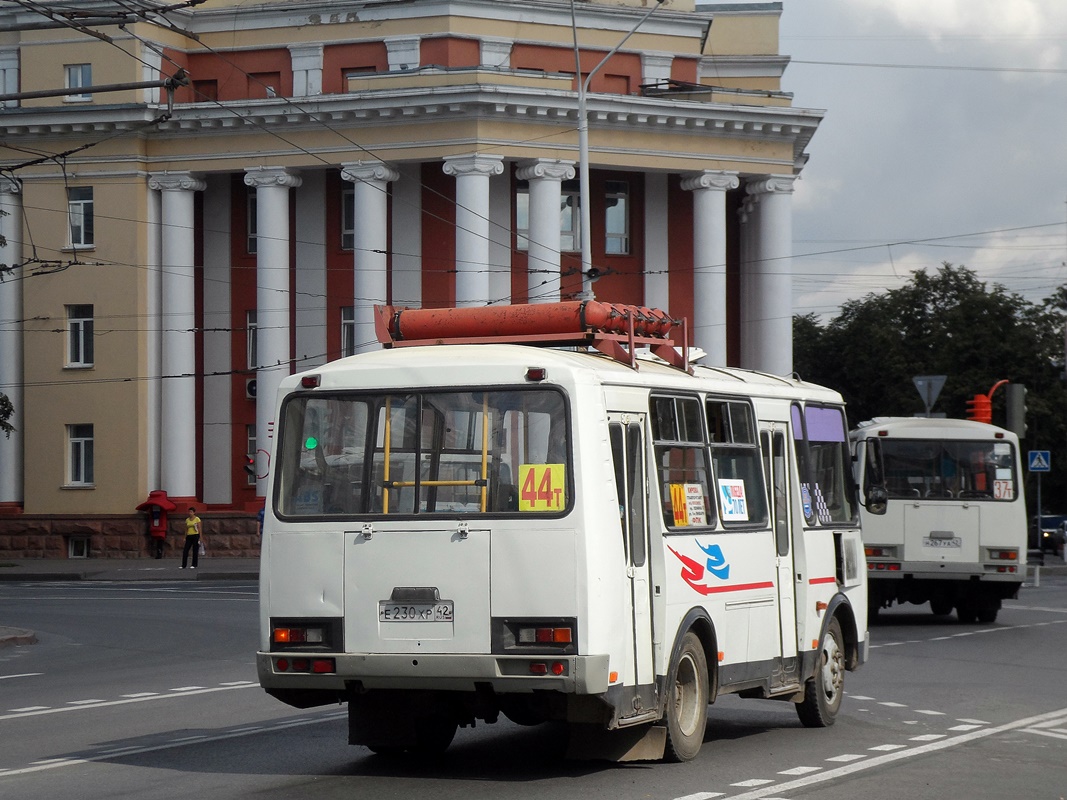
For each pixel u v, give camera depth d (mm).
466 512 11031
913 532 28094
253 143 52750
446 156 50875
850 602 15430
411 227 53406
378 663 11016
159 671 20719
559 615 10719
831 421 15641
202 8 54094
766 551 13602
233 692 17797
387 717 12125
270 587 11438
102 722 15164
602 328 12320
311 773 11641
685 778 11281
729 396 13289
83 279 53812
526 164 52000
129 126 52688
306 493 11492
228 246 55500
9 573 47250
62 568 49219
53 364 54156
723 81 60812
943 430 28297
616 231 55531
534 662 10688
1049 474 72938
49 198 53969
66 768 12000
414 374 11359
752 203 56250
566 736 13875
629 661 11141
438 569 11000
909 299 78062
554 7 53969
